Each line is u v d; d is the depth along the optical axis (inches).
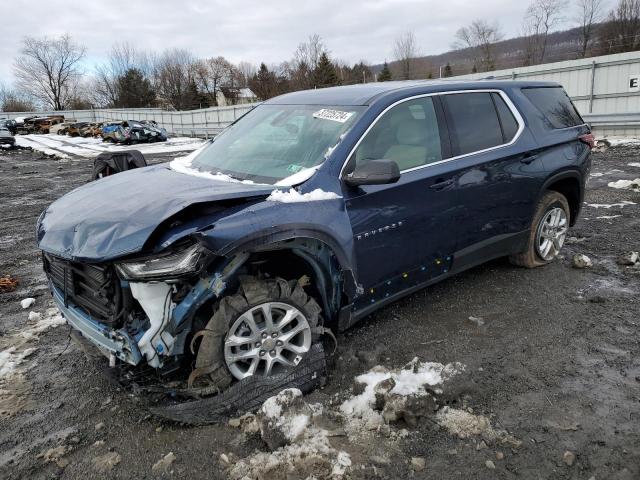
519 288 185.3
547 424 111.9
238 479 98.0
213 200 112.9
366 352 140.3
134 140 1138.0
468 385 124.5
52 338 163.2
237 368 119.3
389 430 109.4
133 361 108.2
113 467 103.7
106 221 112.9
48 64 3393.2
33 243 290.8
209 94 3107.8
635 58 701.3
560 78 793.6
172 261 103.1
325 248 128.0
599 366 134.3
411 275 150.6
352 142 136.5
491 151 169.6
